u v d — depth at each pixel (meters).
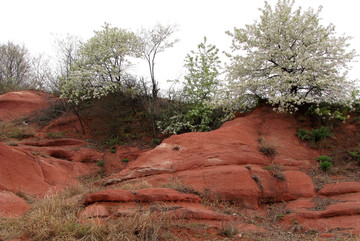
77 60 16.03
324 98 9.41
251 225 5.93
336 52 9.52
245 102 10.95
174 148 9.17
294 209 6.38
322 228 5.60
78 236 4.52
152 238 4.59
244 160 8.00
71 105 16.22
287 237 5.40
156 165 8.56
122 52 15.87
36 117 18.11
